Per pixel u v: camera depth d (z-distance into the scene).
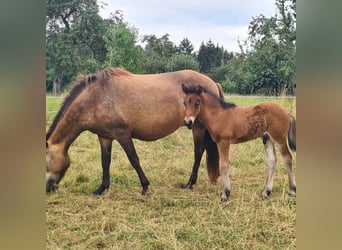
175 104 3.52
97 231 2.68
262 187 3.41
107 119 3.30
